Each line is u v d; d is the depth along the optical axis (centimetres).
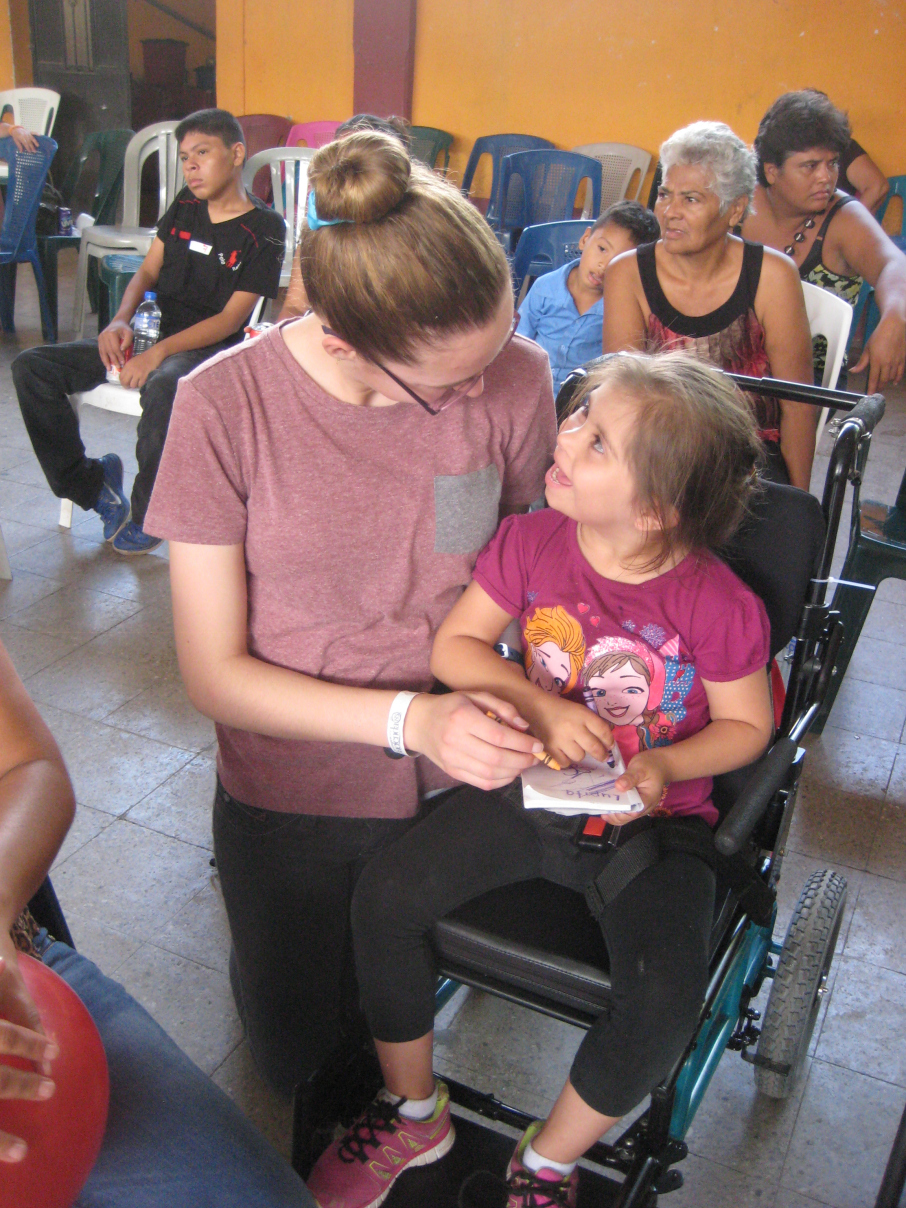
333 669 135
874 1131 169
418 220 97
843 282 331
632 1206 121
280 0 655
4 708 105
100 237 481
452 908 130
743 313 249
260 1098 170
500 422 133
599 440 130
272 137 682
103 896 208
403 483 126
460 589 144
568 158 592
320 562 127
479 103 641
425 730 121
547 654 143
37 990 91
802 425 254
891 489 420
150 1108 103
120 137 612
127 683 277
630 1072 116
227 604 128
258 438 120
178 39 948
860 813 245
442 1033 182
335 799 138
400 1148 133
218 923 204
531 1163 123
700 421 127
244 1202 100
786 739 137
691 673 139
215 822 150
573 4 599
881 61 559
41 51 827
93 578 328
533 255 466
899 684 300
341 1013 159
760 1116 170
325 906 147
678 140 236
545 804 117
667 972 117
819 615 147
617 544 138
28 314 608
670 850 130
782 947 165
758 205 331
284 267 509
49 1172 83
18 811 99
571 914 132
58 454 325
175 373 311
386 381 108
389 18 625
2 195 552
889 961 203
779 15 566
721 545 141
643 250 255
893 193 574
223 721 132
